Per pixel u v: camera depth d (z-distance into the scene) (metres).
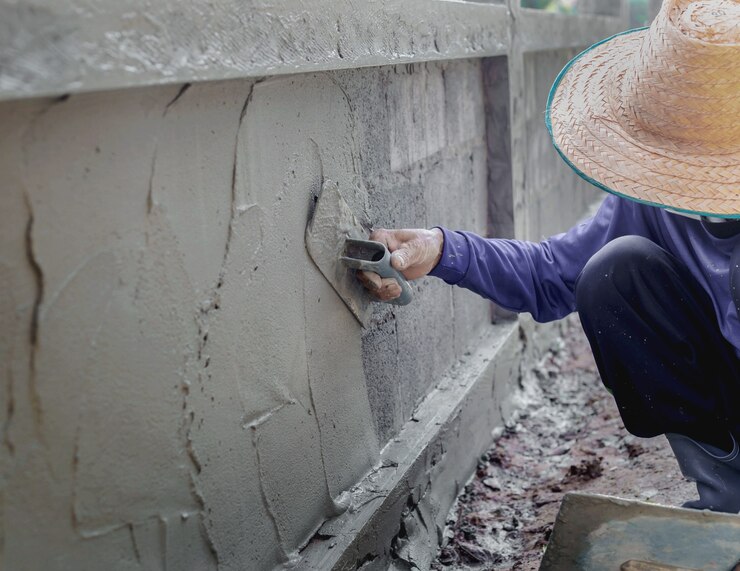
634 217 2.05
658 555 1.58
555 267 2.09
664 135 1.78
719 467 1.96
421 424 2.47
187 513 1.49
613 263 1.94
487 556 2.31
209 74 1.35
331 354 1.98
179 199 1.42
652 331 1.96
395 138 2.36
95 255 1.24
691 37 1.66
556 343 4.07
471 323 3.11
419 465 2.30
